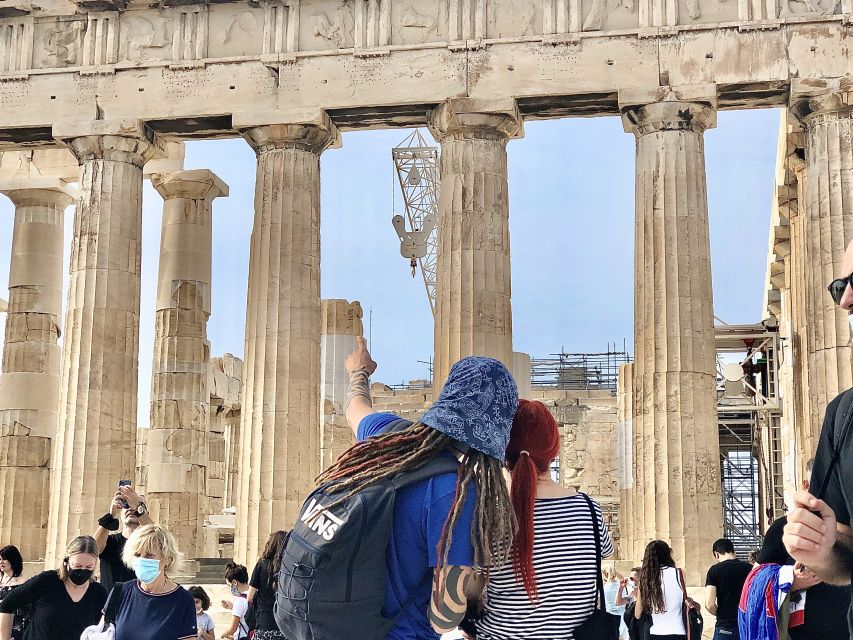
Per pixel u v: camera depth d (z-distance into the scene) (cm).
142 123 3003
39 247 3725
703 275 2716
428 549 493
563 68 2803
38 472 3594
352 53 2903
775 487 4584
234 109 2942
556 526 617
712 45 2756
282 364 2836
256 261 2912
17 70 3070
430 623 498
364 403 638
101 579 1274
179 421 3688
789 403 4166
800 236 3553
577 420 5216
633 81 2766
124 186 3019
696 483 2630
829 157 2698
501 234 2831
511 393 525
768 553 833
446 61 2858
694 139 2769
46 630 1157
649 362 2700
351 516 475
